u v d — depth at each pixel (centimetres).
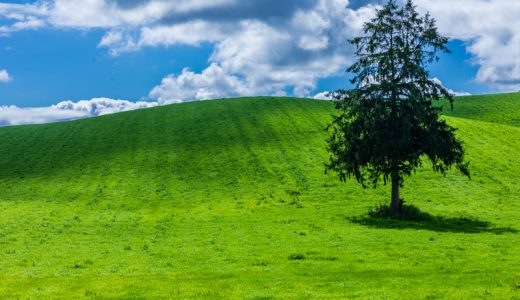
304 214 4962
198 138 9338
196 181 6994
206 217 4962
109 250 3319
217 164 7750
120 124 10794
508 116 11631
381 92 4369
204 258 2955
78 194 6569
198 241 3609
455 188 6062
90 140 9731
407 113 4356
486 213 4859
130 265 2791
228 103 12150
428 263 2644
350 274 2419
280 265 2688
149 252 3206
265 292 2088
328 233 3812
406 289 2075
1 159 8788
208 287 2195
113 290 2177
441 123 4403
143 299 2023
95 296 2081
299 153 8019
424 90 4341
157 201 6066
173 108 12044
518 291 1992
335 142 4734
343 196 5900
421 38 4366
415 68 4259
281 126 9756
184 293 2094
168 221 4775
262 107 11431
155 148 8869
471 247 3103
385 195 5862
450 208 5178
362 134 4591
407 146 4291
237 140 9025
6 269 2738
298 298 1973
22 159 8738
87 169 7894
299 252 3045
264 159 7825
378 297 1944
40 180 7444
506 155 7588
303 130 9394
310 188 6341
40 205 5947
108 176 7444
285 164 7506
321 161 7544
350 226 4159
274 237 3684
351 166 4625
